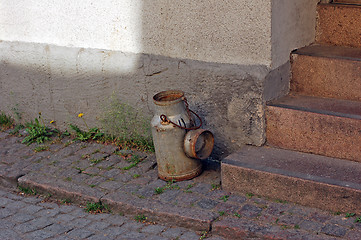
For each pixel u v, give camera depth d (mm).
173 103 4613
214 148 5059
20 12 5898
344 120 4422
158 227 4293
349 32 5191
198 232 4180
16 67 6066
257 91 4688
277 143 4781
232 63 4824
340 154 4512
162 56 5184
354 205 4035
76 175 5066
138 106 5434
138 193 4652
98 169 5148
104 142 5691
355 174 4238
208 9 4789
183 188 4676
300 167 4406
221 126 4961
